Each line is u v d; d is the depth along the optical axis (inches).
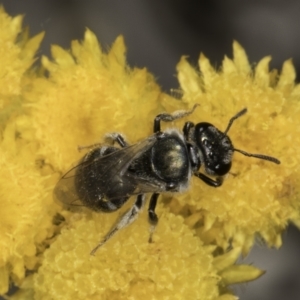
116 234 2.5
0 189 2.5
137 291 2.5
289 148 2.6
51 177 2.6
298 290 3.0
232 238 2.6
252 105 2.6
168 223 2.5
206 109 2.6
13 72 2.6
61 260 2.5
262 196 2.5
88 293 2.5
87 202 2.5
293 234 3.0
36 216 2.5
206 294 2.5
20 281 2.5
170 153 2.5
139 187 2.5
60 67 2.6
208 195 2.5
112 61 2.6
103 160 2.5
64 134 2.6
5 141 2.6
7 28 2.6
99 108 2.6
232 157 2.5
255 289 3.0
